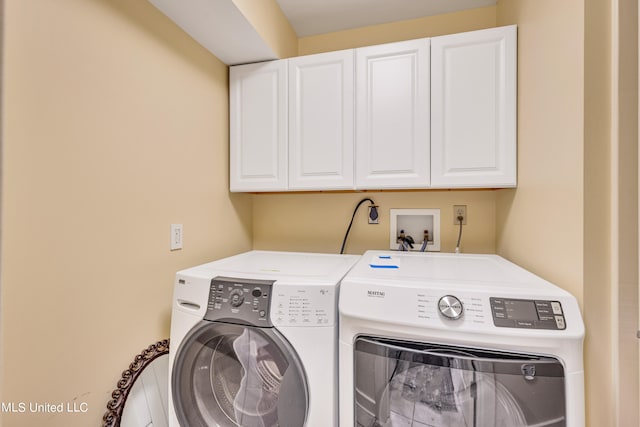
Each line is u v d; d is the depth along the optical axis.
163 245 1.18
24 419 0.73
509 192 1.34
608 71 0.75
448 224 1.64
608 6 0.75
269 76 1.55
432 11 1.64
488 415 0.73
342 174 1.45
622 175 0.73
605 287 0.75
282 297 0.91
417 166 1.35
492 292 0.77
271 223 1.92
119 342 0.99
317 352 0.88
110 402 0.92
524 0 1.17
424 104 1.34
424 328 0.77
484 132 1.27
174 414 1.00
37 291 0.76
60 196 0.81
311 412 0.88
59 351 0.81
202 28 1.28
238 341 0.97
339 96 1.45
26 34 0.73
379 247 1.74
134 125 1.05
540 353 0.71
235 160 1.60
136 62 1.05
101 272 0.93
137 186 1.06
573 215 0.81
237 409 0.98
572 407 0.69
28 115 0.74
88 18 0.88
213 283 0.98
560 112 0.88
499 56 1.25
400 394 0.80
